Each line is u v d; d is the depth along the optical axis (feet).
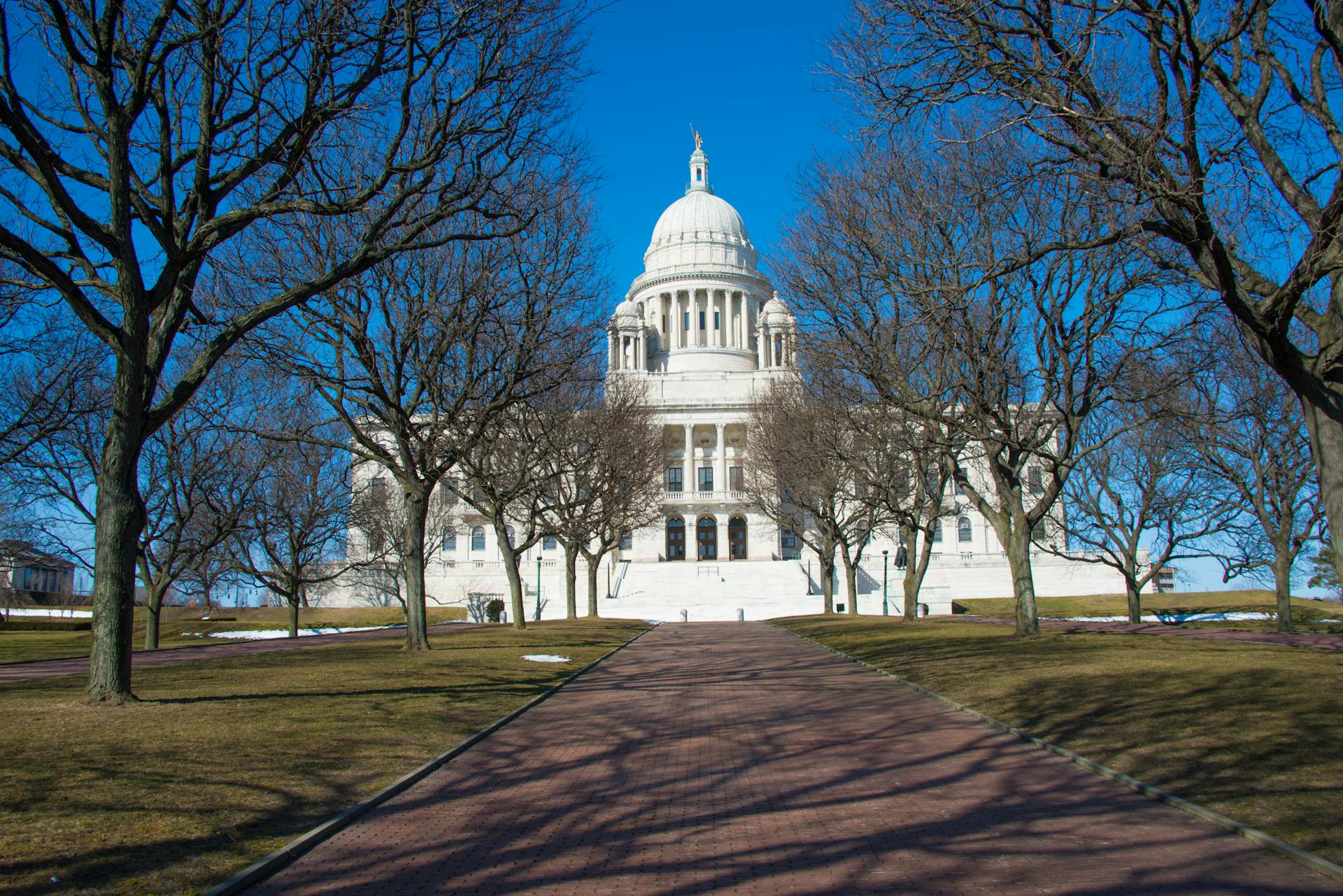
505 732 54.65
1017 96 54.85
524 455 138.51
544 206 96.48
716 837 33.14
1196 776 38.68
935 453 134.51
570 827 34.63
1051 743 47.21
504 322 102.22
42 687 64.85
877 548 315.99
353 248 91.35
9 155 53.47
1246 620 181.57
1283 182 49.34
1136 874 28.19
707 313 431.02
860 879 28.25
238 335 60.95
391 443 142.31
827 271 100.07
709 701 67.46
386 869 29.63
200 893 26.63
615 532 209.26
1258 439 135.64
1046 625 163.32
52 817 31.89
